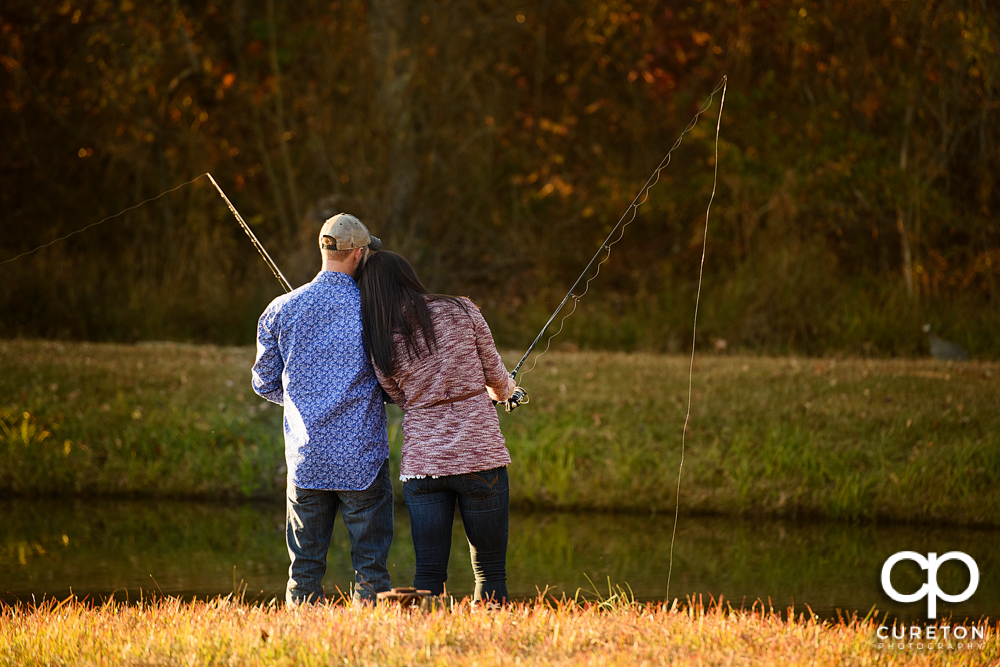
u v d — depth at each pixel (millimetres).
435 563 14078
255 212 64250
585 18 67125
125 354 41500
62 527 27688
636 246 65938
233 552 25016
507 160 67250
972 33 53875
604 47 68688
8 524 27906
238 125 66250
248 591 21094
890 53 60625
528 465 31469
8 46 62438
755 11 63969
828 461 30391
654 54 67500
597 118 68812
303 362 14016
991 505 28344
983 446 30062
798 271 51969
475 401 13969
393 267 14180
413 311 13914
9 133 63750
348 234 14266
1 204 62562
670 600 20500
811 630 14406
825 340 50219
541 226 66500
